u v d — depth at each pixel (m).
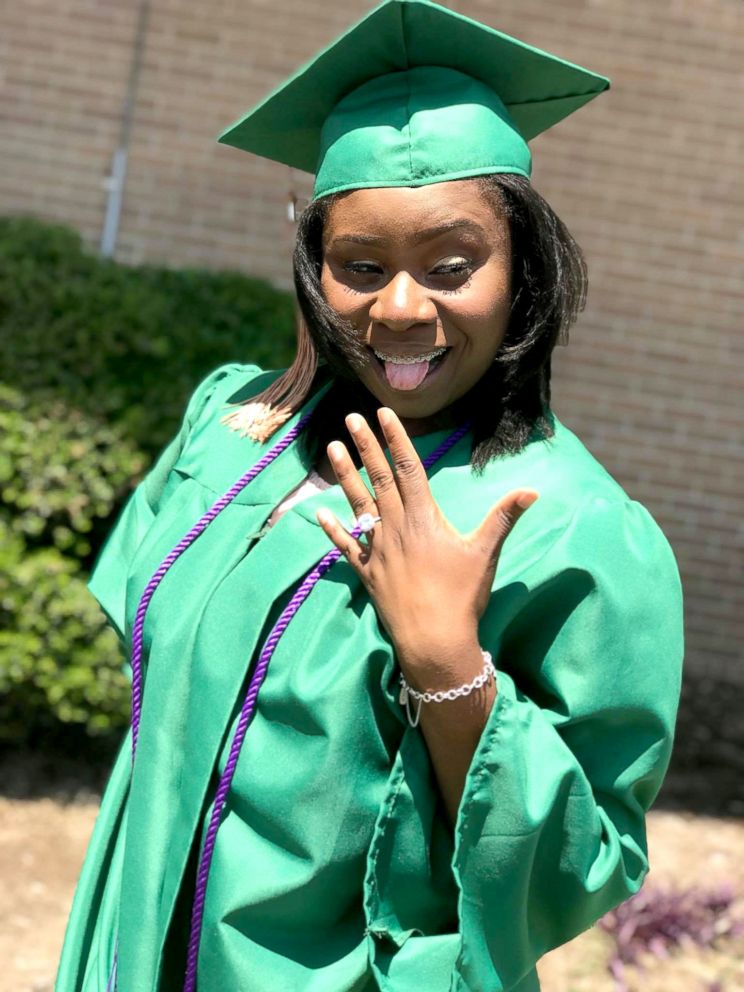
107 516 4.80
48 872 4.32
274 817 1.54
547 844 1.49
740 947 4.20
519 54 1.64
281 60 6.21
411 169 1.56
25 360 4.60
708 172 6.38
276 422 1.86
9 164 6.16
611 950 4.10
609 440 6.55
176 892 1.61
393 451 1.48
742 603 6.67
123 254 6.22
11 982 3.66
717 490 6.61
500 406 1.67
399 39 1.62
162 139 6.20
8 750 5.12
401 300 1.54
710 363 6.52
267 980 1.52
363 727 1.52
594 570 1.53
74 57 6.14
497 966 1.49
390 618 1.47
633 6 6.25
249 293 5.17
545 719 1.51
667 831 5.07
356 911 1.58
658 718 1.53
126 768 1.92
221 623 1.65
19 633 4.52
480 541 1.46
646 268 6.45
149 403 4.72
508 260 1.60
